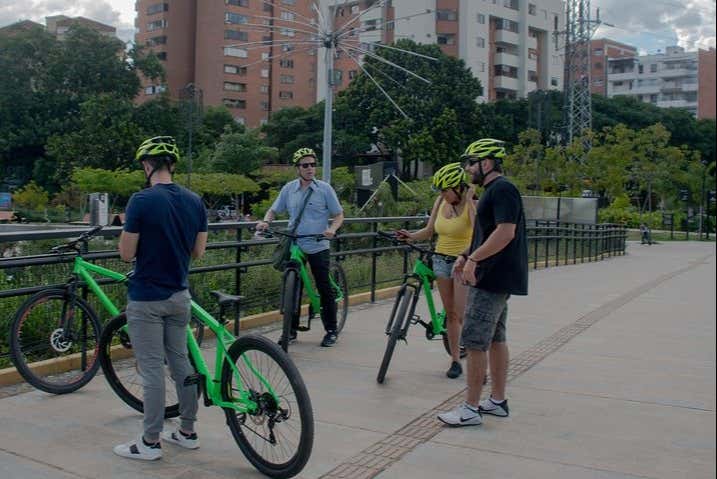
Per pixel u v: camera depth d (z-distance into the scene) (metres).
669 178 53.06
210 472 4.25
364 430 5.07
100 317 6.58
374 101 59.12
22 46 62.97
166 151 4.36
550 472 4.41
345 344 7.79
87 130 56.41
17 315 5.41
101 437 4.73
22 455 4.38
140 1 88.62
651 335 8.91
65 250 5.64
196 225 4.43
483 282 5.04
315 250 7.37
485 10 77.44
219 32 83.69
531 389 6.30
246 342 4.27
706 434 5.19
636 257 26.36
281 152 63.72
